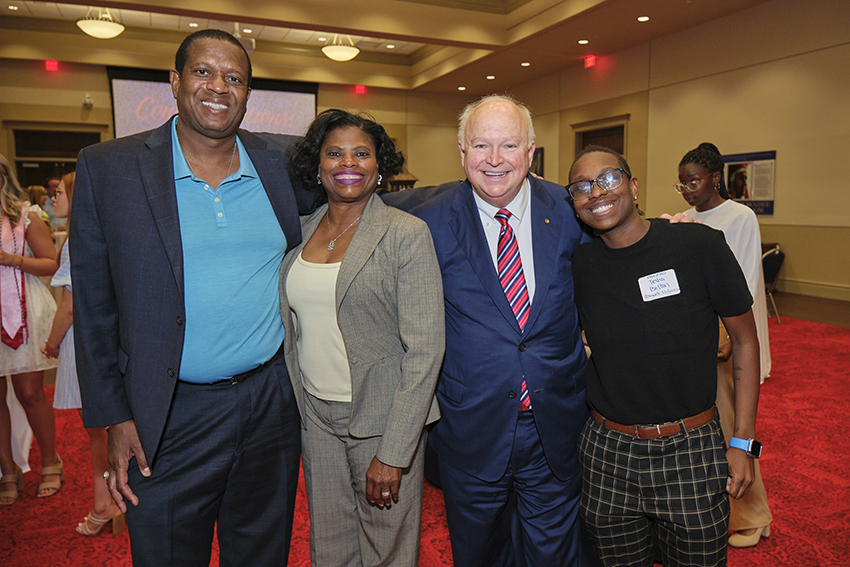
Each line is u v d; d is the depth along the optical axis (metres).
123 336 1.46
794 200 7.46
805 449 3.20
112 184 1.43
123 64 10.50
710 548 1.43
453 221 1.74
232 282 1.51
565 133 11.39
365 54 12.35
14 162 10.57
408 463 1.51
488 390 1.66
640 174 9.73
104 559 2.29
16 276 2.65
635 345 1.47
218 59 1.43
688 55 8.61
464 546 1.81
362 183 1.58
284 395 1.66
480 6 8.91
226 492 1.62
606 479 1.53
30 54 9.99
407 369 1.53
